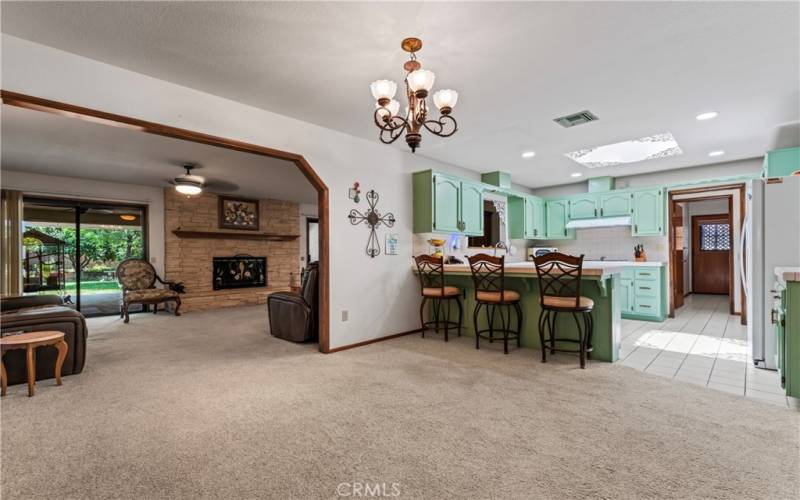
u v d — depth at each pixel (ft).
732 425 7.13
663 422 7.27
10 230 17.74
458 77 9.05
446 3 6.32
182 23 6.91
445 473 5.66
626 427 7.07
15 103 7.36
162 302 20.80
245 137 10.61
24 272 18.95
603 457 6.05
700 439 6.60
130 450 6.36
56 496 5.17
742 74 8.93
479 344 13.53
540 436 6.75
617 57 8.15
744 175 17.08
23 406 8.20
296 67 8.57
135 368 10.93
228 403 8.34
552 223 22.43
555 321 12.45
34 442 6.63
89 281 20.84
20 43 7.35
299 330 13.87
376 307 14.12
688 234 28.40
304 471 5.74
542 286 11.69
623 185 20.76
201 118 9.77
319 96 10.14
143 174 19.01
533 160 17.08
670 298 18.95
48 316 10.00
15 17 6.65
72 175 19.19
